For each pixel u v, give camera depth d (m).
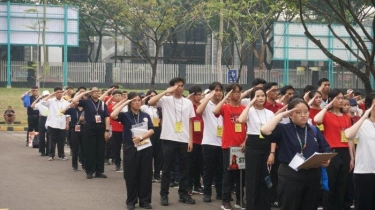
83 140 15.05
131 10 26.62
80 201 11.76
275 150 10.06
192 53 50.25
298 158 7.82
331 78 39.50
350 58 35.09
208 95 11.52
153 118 13.92
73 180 14.38
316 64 48.88
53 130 18.14
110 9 35.50
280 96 12.08
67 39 36.44
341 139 10.21
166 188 11.48
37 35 36.09
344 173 10.21
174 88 11.41
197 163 12.60
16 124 31.33
